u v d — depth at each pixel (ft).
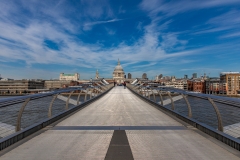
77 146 22.39
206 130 27.32
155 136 26.40
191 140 24.58
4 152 20.48
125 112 49.19
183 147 22.03
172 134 27.37
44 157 19.22
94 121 36.94
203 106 144.87
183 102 172.65
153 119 39.01
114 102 77.20
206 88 520.01
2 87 512.22
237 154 19.84
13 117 77.30
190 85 543.80
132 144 23.08
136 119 39.04
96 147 22.06
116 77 631.56
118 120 37.96
